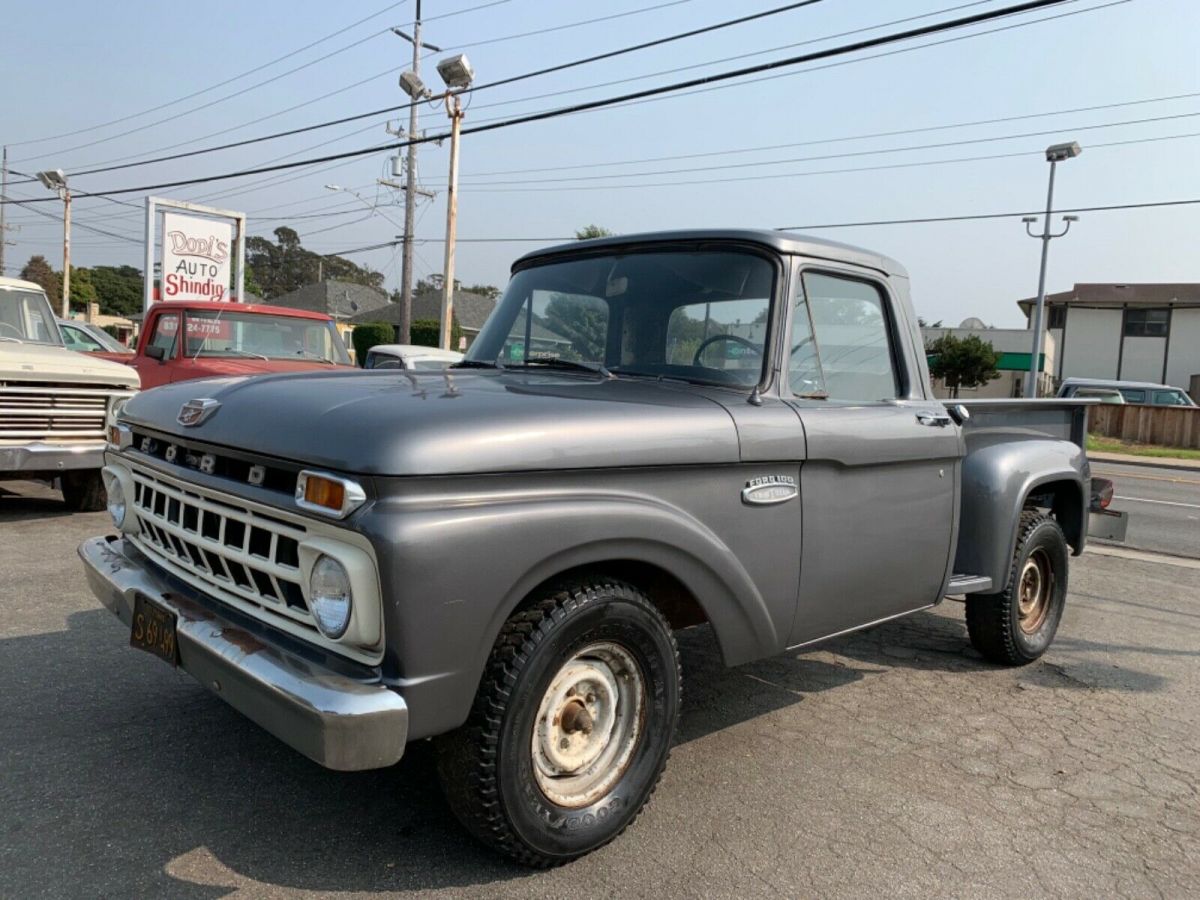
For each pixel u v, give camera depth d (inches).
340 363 397.4
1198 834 127.3
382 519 89.4
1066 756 152.3
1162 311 1923.0
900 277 157.9
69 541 270.7
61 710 149.7
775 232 136.2
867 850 118.7
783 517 127.6
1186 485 659.4
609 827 113.0
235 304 376.2
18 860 106.6
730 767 142.3
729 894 107.0
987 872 115.0
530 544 97.6
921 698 177.5
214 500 111.5
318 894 103.0
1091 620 241.4
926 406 157.0
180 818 117.9
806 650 141.1
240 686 97.8
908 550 152.0
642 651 114.0
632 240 149.0
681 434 113.0
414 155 1118.4
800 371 134.7
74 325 517.3
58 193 1397.6
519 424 99.7
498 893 104.7
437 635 91.7
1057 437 213.8
